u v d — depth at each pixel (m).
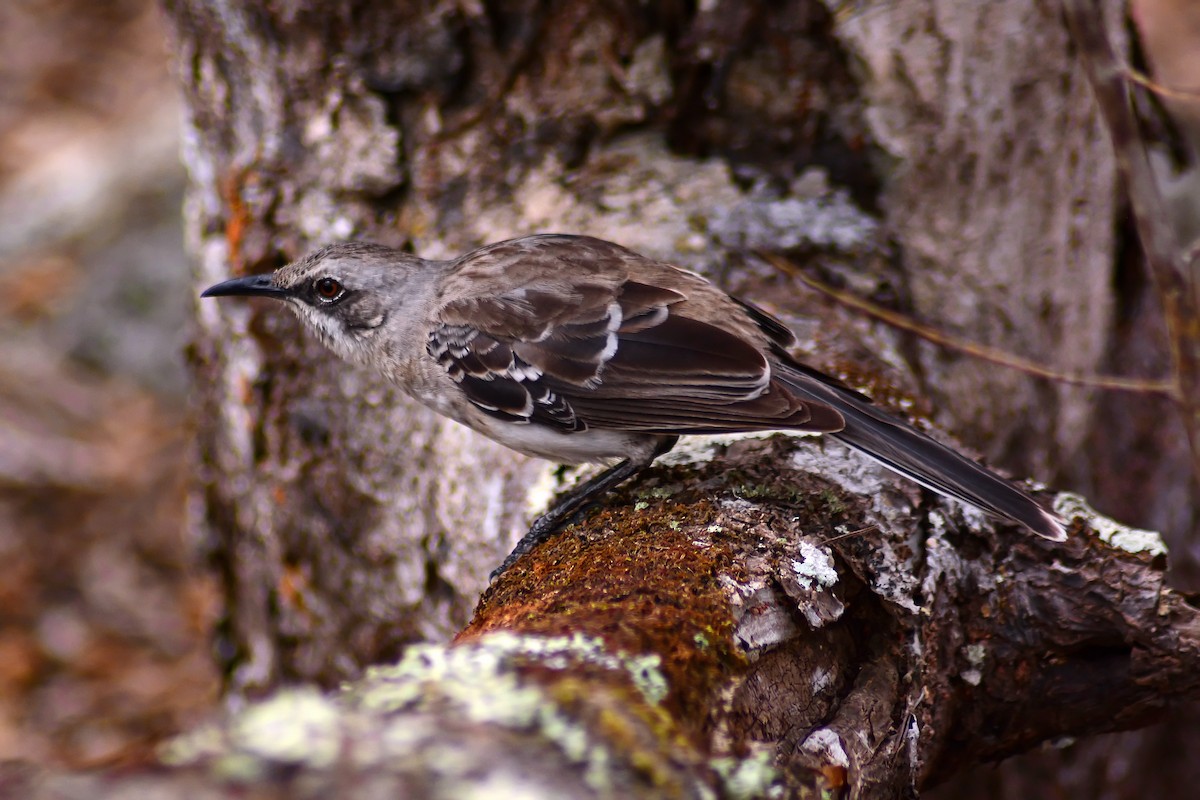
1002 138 10.31
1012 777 12.48
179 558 17.08
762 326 8.58
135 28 24.33
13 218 20.81
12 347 19.30
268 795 4.29
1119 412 12.61
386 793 4.33
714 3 10.03
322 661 11.56
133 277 19.95
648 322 8.29
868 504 7.64
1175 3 21.67
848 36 9.88
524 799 4.44
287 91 10.77
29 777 4.44
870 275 10.04
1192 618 7.58
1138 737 12.89
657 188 10.36
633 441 8.37
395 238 10.71
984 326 10.47
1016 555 7.76
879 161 10.22
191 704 15.16
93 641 15.96
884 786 6.97
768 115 10.33
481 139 10.59
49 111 22.69
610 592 6.55
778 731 6.55
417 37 10.34
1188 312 7.25
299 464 11.26
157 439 18.56
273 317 11.18
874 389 8.96
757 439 8.39
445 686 5.19
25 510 17.33
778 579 6.83
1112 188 11.47
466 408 9.05
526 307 8.61
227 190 11.26
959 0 9.84
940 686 7.70
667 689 5.66
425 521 10.38
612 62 10.29
